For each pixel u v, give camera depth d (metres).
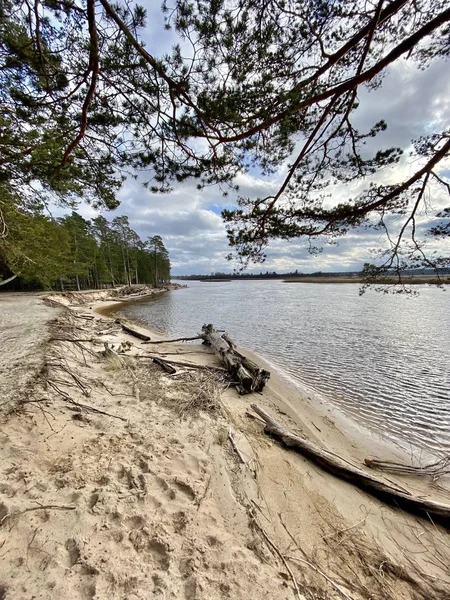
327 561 1.87
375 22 2.45
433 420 4.61
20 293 23.55
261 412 3.96
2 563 1.38
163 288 48.34
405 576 1.86
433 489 2.98
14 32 2.69
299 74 2.95
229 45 2.58
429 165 3.17
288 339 10.35
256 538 1.92
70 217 28.34
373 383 6.18
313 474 2.89
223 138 3.22
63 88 3.00
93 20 2.47
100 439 2.78
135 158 3.60
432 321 13.22
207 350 8.84
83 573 1.39
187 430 3.32
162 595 1.35
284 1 2.49
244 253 4.32
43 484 1.98
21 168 3.69
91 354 6.26
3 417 2.73
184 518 1.94
